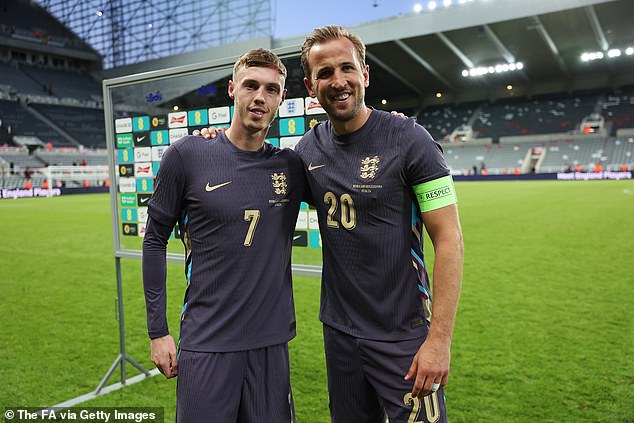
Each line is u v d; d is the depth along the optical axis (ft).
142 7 109.50
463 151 103.35
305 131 7.09
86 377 9.69
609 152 89.56
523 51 90.38
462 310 13.44
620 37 86.22
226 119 7.77
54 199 65.67
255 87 5.32
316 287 16.67
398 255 5.19
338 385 5.69
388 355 5.24
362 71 5.16
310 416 7.96
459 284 4.92
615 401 8.11
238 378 5.44
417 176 5.03
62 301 15.60
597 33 81.35
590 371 9.30
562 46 88.94
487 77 107.04
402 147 5.08
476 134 107.86
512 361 9.87
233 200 5.41
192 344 5.42
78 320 13.53
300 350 10.92
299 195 5.79
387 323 5.24
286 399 5.69
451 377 9.19
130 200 9.02
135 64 111.65
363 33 84.89
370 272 5.25
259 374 5.52
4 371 9.98
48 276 19.35
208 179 5.44
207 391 5.32
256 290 5.46
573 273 17.51
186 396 5.39
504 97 116.16
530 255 20.89
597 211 35.09
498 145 101.30
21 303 15.37
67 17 121.39
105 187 82.48
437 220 5.00
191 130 8.14
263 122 5.38
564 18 74.95
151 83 8.64
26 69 109.60
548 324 12.11
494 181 85.97
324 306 5.75
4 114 94.12
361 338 5.34
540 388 8.65
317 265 7.34
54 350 11.19
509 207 39.73
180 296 16.12
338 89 5.00
